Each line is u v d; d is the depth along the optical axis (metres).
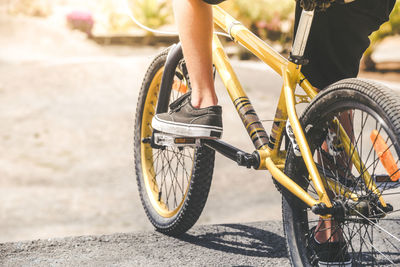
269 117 9.34
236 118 9.89
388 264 2.04
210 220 6.73
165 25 19.52
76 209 7.52
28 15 21.89
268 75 12.69
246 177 8.34
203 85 2.11
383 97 1.57
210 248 2.48
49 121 10.59
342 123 1.90
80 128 10.18
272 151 2.01
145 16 19.41
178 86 2.52
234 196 7.60
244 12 15.28
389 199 2.00
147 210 2.81
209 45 2.06
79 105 11.27
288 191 1.97
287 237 2.00
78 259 2.35
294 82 1.94
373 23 2.08
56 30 19.53
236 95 2.19
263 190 7.83
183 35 2.05
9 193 8.01
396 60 15.47
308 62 2.00
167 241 2.58
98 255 2.40
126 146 9.62
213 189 7.84
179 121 2.17
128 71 13.56
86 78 12.94
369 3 2.01
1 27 19.19
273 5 15.21
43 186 8.30
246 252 2.44
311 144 1.85
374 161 1.78
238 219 6.73
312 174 1.76
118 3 20.48
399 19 13.09
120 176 8.62
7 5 22.06
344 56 2.07
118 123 10.45
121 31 20.38
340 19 2.00
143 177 2.89
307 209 1.98
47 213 7.50
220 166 8.79
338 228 1.91
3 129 10.13
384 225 2.55
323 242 2.01
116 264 2.30
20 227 7.07
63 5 21.95
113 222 7.14
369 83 1.63
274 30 15.33
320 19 2.00
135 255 2.40
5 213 7.38
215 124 2.11
